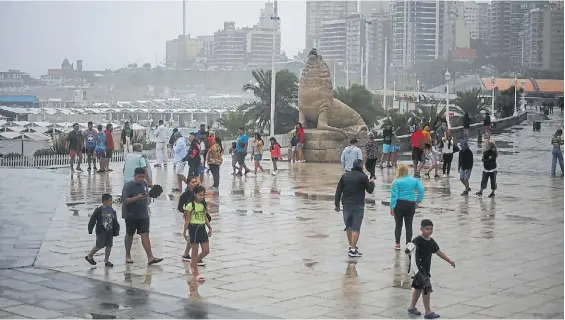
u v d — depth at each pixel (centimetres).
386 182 2786
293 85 6366
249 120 6800
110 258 1518
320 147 3562
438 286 1280
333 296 1221
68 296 1229
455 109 7975
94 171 3181
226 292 1249
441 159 3250
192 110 17512
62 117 12100
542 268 1414
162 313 1130
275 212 2086
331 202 2278
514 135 5462
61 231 1816
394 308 1151
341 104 3716
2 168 3400
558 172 3189
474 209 2145
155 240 1694
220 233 1775
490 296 1216
